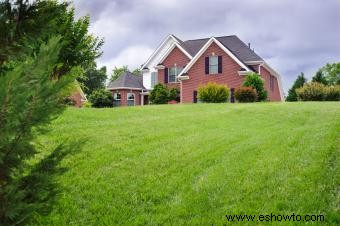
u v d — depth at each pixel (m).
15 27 3.50
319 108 18.12
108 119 13.43
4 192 3.07
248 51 33.88
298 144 9.84
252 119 15.42
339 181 6.71
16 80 2.83
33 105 3.01
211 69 32.00
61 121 11.93
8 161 3.26
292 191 6.36
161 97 33.25
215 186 6.75
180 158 8.65
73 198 6.32
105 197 6.41
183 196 6.41
